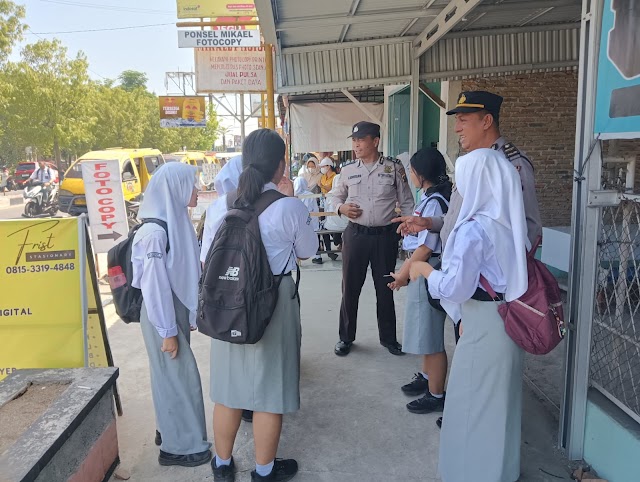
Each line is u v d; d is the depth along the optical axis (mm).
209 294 2066
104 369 2543
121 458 2695
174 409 2562
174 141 43594
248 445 2807
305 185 8258
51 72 26469
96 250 7113
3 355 2775
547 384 3406
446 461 2248
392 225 3852
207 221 2393
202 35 7125
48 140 27031
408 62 5637
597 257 2375
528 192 2293
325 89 5723
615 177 2455
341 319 4020
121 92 37188
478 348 2092
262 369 2238
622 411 2324
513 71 5477
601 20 2197
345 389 3428
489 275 2014
